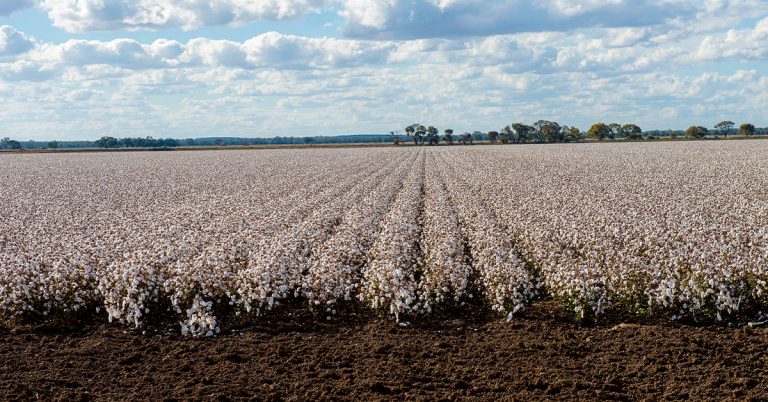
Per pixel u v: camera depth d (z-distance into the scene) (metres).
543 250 13.72
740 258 11.89
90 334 10.41
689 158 54.16
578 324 10.39
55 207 26.44
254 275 11.62
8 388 8.13
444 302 11.54
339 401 7.64
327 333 10.34
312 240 16.11
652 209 21.03
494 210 22.19
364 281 12.33
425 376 8.36
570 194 26.16
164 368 8.80
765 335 9.27
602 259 12.91
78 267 12.71
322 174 43.97
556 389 7.78
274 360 9.05
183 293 11.59
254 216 21.53
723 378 7.89
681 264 12.38
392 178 37.66
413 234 17.34
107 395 7.93
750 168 40.03
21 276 11.79
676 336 9.46
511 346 9.41
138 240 15.94
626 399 7.46
